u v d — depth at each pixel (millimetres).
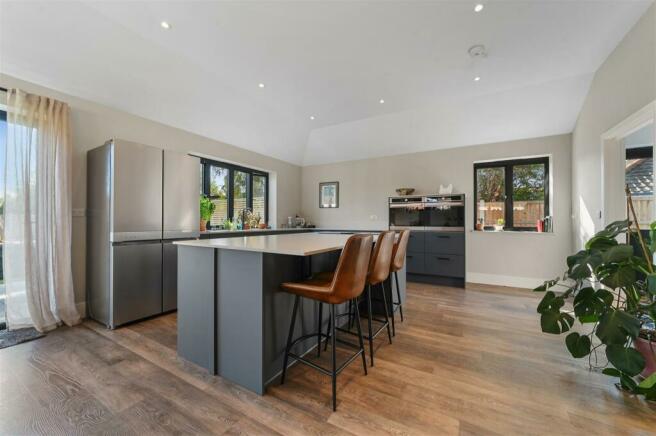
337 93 3496
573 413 1403
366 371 1753
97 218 2652
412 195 4648
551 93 3312
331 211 5793
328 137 5164
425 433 1277
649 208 3359
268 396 1553
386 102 3770
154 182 2799
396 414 1404
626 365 1355
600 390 1593
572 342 1713
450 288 4062
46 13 2100
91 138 2820
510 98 3518
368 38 2369
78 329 2475
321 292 1498
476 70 2902
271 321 1664
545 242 4008
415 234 4445
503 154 4270
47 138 2432
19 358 1946
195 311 1883
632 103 2119
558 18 2100
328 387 1638
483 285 4246
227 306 1724
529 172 4262
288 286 1660
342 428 1310
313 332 2123
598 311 1573
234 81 3189
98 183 2643
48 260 2438
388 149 5031
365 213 5430
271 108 4027
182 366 1860
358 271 1581
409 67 2840
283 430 1297
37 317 2365
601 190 2729
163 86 3061
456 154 4617
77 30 2268
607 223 2633
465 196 4340
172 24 2254
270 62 2773
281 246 1679
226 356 1721
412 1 1948
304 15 2098
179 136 3701
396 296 2902
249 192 5172
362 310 2961
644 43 1951
